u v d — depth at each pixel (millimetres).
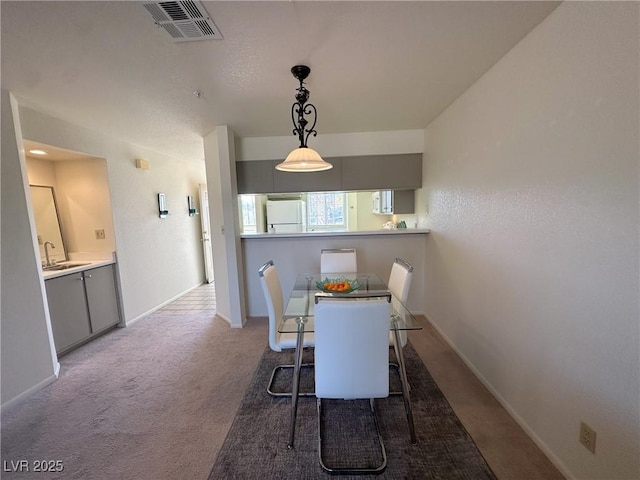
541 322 1561
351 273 2969
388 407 1947
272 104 2561
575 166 1316
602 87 1176
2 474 1518
